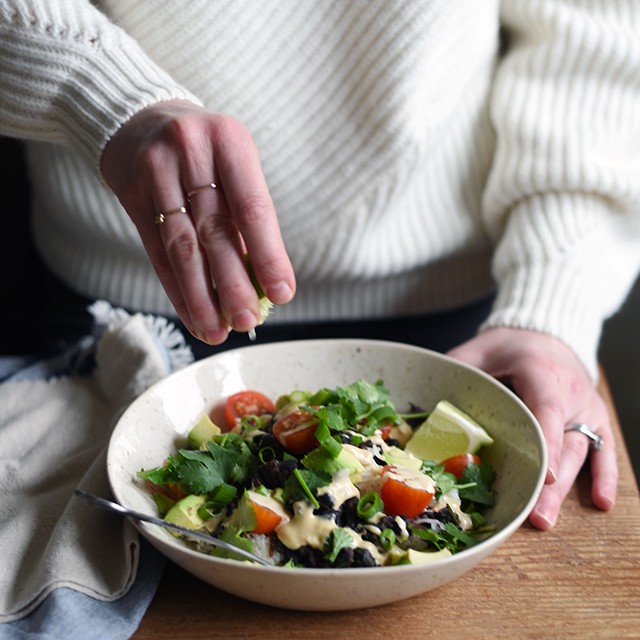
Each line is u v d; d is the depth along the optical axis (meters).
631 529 0.96
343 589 0.73
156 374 1.14
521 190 1.35
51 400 1.18
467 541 0.84
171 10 1.23
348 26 1.23
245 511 0.81
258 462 0.89
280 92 1.27
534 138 1.33
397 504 0.84
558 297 1.25
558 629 0.81
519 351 1.13
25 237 1.83
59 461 1.06
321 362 1.11
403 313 1.54
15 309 1.87
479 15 1.32
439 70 1.30
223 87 1.27
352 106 1.27
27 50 1.03
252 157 0.83
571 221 1.31
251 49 1.25
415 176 1.37
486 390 1.01
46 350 1.39
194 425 1.02
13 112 1.09
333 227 1.37
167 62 1.27
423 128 1.30
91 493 0.90
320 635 0.80
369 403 0.97
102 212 1.38
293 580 0.72
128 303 1.49
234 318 0.81
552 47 1.34
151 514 0.86
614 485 1.03
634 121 1.35
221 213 0.83
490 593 0.86
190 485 0.86
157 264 0.88
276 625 0.81
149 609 0.84
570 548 0.93
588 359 1.20
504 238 1.40
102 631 0.78
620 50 1.31
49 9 1.02
